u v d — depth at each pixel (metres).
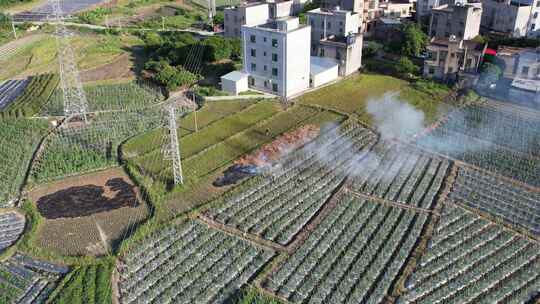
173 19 138.75
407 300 41.31
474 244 47.66
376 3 118.81
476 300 41.41
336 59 90.38
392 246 47.53
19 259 46.47
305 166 61.09
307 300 41.66
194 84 86.69
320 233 49.53
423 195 55.28
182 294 42.50
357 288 42.59
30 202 54.31
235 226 50.59
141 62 99.19
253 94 81.94
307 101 79.62
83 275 44.19
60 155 63.94
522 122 71.81
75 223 51.19
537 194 55.28
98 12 141.25
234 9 107.06
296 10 122.50
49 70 94.25
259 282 43.44
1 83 89.12
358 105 78.31
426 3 118.50
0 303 41.62
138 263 45.84
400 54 99.56
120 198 55.12
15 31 119.31
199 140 67.12
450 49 84.19
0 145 66.94
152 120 73.81
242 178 58.56
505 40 97.19
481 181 57.69
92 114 75.94
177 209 53.00
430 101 79.81
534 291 42.28
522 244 47.78
